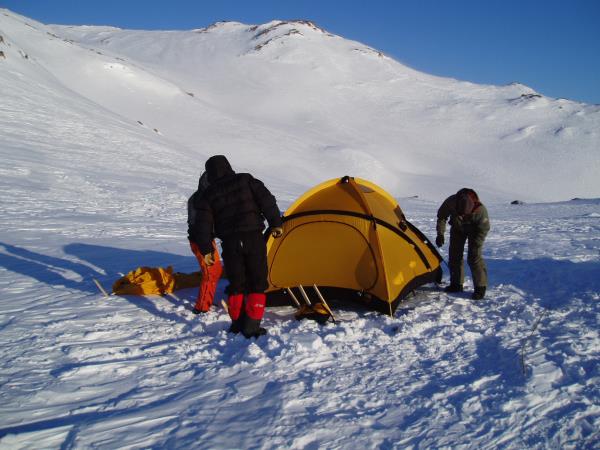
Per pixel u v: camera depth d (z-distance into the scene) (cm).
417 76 14712
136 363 398
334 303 579
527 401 343
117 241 945
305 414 325
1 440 283
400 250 572
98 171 2133
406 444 296
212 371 387
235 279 470
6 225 1009
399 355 424
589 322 502
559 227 1362
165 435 299
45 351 413
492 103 12450
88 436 294
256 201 474
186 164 3039
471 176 8775
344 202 571
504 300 585
